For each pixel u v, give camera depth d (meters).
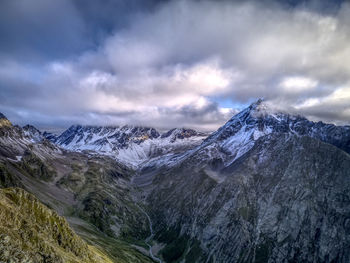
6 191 98.00
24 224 87.50
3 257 71.56
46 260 82.69
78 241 113.50
